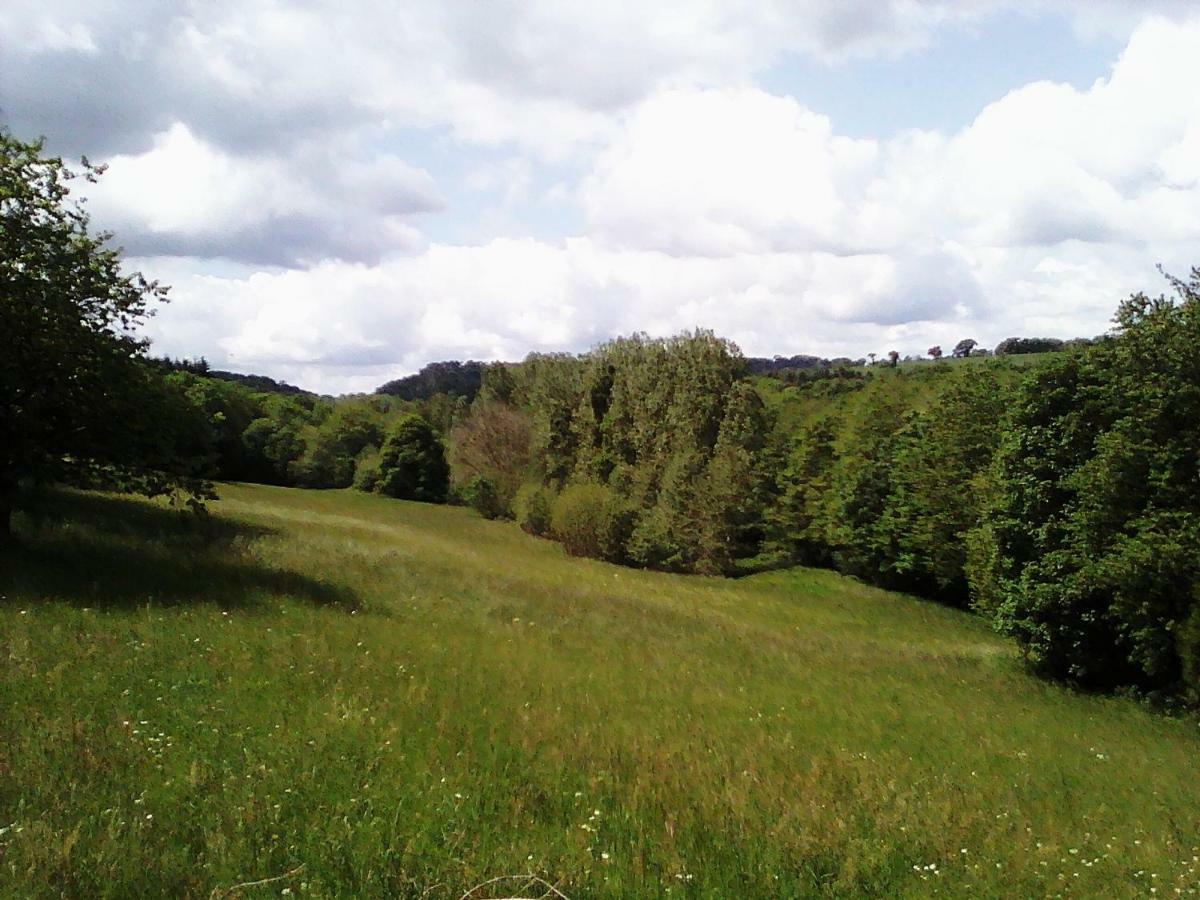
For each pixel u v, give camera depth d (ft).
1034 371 87.92
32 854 15.78
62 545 59.11
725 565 171.01
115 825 18.07
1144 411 75.97
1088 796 37.96
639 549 168.86
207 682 32.42
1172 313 77.30
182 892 15.71
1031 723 59.11
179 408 66.54
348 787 23.15
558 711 39.06
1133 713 71.36
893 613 130.82
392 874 17.19
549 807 24.54
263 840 18.37
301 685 35.01
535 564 131.13
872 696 60.75
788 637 89.71
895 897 20.86
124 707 27.25
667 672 59.41
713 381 194.18
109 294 59.26
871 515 153.58
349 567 81.10
